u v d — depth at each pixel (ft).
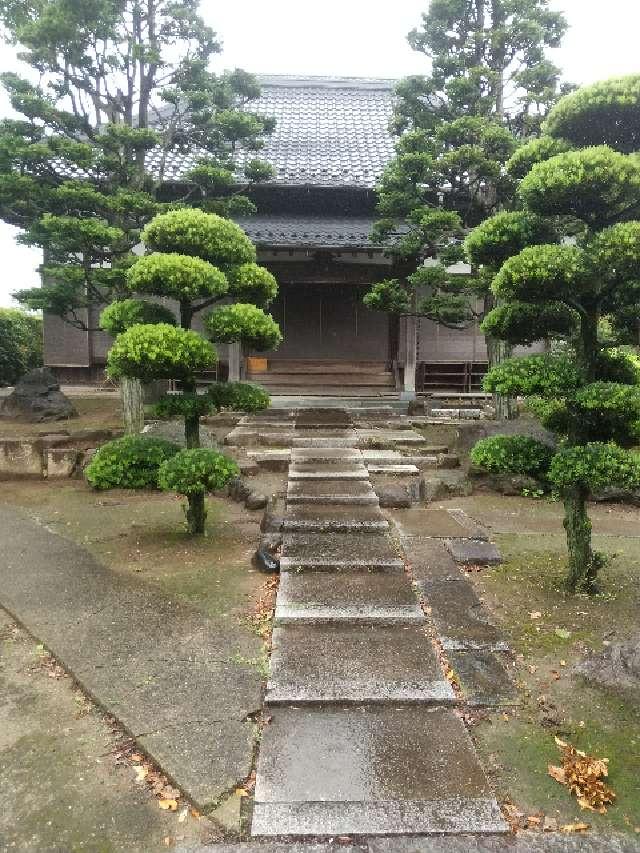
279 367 52.31
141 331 17.99
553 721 10.94
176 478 18.74
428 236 32.83
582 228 19.92
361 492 24.52
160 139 31.04
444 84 33.04
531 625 14.61
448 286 32.83
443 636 13.93
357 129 56.70
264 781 9.25
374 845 8.21
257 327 19.56
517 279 14.46
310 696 11.37
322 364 52.70
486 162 28.84
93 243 29.19
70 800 9.14
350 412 41.16
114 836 8.47
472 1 33.19
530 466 16.25
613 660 12.40
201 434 32.71
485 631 14.20
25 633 14.51
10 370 51.60
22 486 30.14
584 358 16.08
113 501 27.12
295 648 13.26
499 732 10.67
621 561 19.07
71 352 52.08
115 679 12.19
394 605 15.25
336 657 12.87
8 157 29.25
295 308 52.42
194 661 12.92
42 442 32.17
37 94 30.37
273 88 63.10
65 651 13.35
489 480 28.84
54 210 31.12
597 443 15.42
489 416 39.52
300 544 19.44
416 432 36.76
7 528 22.90
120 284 30.66
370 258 44.93
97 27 29.58
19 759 10.04
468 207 37.73
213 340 20.30
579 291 15.05
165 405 19.70
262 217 47.62
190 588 16.94
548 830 8.54
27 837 8.45
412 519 22.86
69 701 11.72
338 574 17.39
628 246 13.69
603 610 15.39
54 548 20.47
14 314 54.54
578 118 15.58
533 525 23.32
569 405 15.83
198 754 9.96
